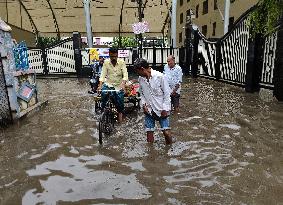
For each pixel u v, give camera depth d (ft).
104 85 21.34
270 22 28.73
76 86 46.03
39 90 42.39
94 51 58.13
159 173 14.12
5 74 22.65
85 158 16.22
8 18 84.84
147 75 16.61
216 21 77.46
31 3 81.97
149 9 88.69
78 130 21.49
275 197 11.77
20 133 21.04
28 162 15.88
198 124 22.12
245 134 19.35
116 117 23.34
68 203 11.73
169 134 17.74
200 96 33.45
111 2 82.89
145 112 17.58
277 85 28.96
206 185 12.84
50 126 22.70
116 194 12.29
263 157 15.65
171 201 11.65
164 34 105.09
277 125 20.93
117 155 16.52
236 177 13.51
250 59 33.78
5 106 23.06
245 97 31.60
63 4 82.99
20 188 13.05
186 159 15.69
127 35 103.96
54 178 13.94
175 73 25.59
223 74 43.68
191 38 54.80
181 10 107.14
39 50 58.95
